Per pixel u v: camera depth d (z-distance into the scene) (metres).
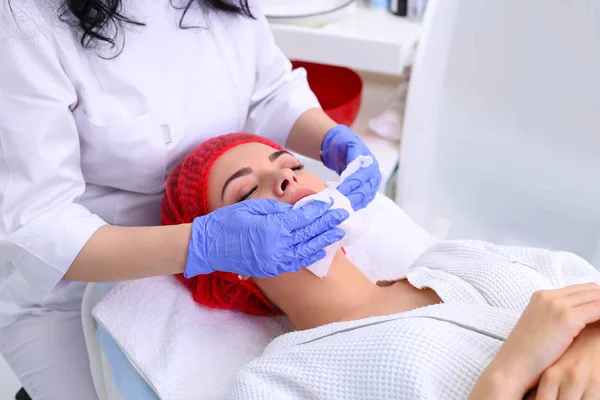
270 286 1.10
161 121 1.15
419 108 1.58
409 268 1.14
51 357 1.24
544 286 0.98
